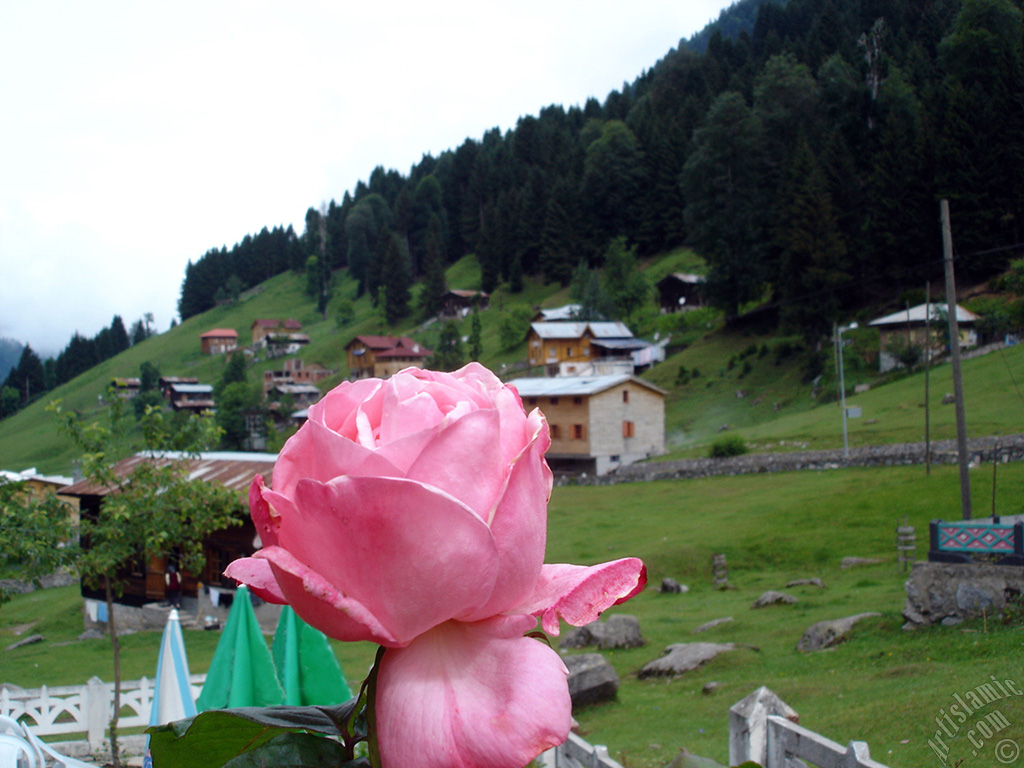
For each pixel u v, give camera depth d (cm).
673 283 8969
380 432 87
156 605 2455
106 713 1056
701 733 1022
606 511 3650
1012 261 5306
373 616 75
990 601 1342
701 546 2717
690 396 6325
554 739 73
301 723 94
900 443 3669
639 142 11781
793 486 3409
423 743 73
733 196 7362
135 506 1221
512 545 80
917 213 5856
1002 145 5603
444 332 10012
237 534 2331
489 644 80
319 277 16900
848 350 5591
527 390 5581
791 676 1273
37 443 11150
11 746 370
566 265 11662
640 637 1748
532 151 15275
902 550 2172
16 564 1128
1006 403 3822
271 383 11581
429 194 16612
